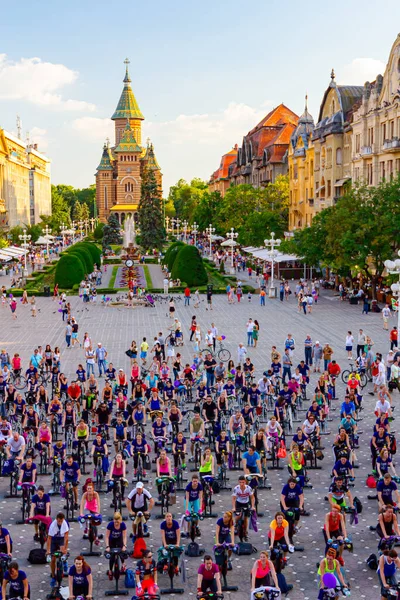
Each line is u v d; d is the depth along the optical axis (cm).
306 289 7800
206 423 2831
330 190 9644
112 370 3741
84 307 7400
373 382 3944
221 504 2395
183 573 1828
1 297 7994
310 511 2320
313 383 4091
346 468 2261
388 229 6475
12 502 2430
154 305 7412
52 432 3053
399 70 7400
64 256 9156
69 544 2089
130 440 2808
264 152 14525
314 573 1902
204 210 15938
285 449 2739
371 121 8050
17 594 1567
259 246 11181
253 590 1561
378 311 6644
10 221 17025
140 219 15138
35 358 4012
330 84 9725
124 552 1783
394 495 2131
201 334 5662
